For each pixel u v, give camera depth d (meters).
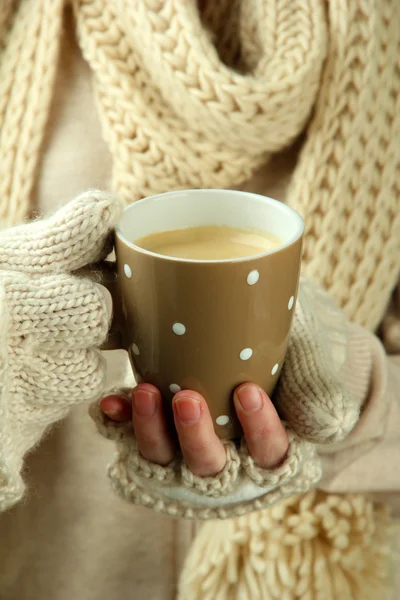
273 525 0.65
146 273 0.47
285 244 0.47
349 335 0.65
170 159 0.70
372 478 0.66
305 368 0.53
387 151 0.72
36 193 0.74
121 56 0.70
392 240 0.73
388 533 0.67
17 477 0.51
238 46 0.75
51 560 0.77
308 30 0.68
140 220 0.51
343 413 0.51
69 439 0.74
